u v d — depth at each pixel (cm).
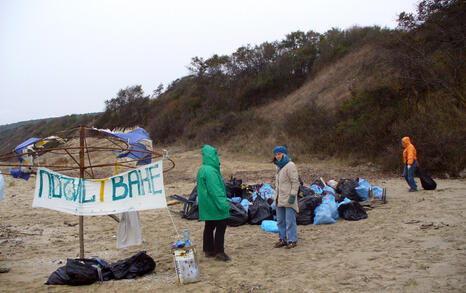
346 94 2583
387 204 921
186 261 481
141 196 521
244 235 744
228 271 516
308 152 2245
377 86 2102
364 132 1995
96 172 2102
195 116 3772
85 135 580
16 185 1762
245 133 2969
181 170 2197
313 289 417
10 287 477
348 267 480
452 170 1373
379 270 454
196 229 829
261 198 872
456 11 1714
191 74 4259
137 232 586
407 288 386
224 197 562
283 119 2745
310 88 3117
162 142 3828
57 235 809
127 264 518
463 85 1619
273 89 3491
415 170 1084
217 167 581
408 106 1825
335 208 823
